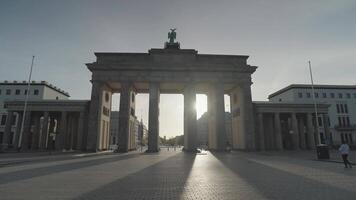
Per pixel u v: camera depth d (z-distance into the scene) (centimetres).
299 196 1010
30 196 1003
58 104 5859
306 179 1457
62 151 5309
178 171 1844
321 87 8069
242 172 1791
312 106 6275
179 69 5409
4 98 7831
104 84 5631
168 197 1002
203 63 5469
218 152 5075
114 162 2625
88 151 5084
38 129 6325
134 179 1455
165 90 6322
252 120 5466
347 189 1151
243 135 5541
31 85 7862
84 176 1571
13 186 1218
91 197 993
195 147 5178
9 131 5891
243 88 5572
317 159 2902
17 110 5925
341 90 8138
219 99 5450
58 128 6888
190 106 5353
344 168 2038
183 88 5984
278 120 6109
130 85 5366
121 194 1052
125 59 5516
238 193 1074
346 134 7862
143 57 5550
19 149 5566
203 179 1460
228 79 5547
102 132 5609
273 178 1498
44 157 3297
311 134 6188
